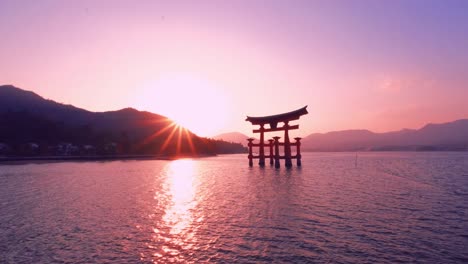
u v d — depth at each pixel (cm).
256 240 1323
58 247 1248
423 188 2920
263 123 5853
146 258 1124
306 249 1207
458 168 5941
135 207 2050
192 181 3716
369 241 1298
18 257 1144
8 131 12638
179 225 1573
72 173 4891
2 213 1886
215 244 1274
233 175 4478
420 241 1293
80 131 15175
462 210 1897
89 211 1927
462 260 1078
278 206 2034
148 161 9638
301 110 5028
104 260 1106
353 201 2205
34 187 3122
